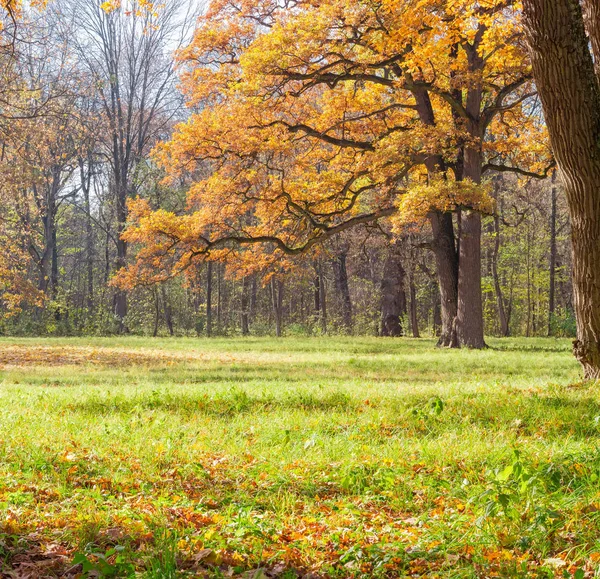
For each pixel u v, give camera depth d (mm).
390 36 19922
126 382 16531
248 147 24328
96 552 4648
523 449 7152
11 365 21406
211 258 27281
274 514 5668
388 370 18797
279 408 10688
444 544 4750
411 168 28734
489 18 19062
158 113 52500
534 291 51938
